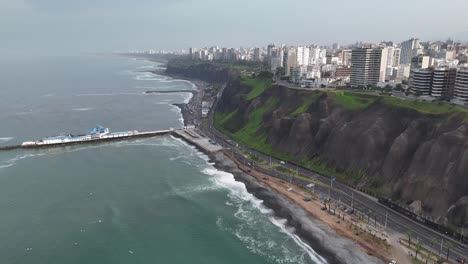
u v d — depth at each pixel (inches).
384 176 4680.1
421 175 4239.7
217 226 4003.4
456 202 3732.8
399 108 5265.8
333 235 3752.5
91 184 5068.9
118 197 4660.4
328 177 5275.6
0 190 4800.7
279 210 4340.6
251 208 4451.3
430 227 3789.4
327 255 3442.4
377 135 5093.5
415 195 4163.4
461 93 5310.0
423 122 4817.9
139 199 4623.5
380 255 3376.0
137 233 3816.4
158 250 3538.4
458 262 3176.7
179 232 3860.7
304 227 3924.7
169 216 4197.8
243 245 3651.6
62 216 4124.0
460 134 4156.0
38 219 4045.3
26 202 4453.7
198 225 4015.8
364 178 4891.7
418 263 3225.9
